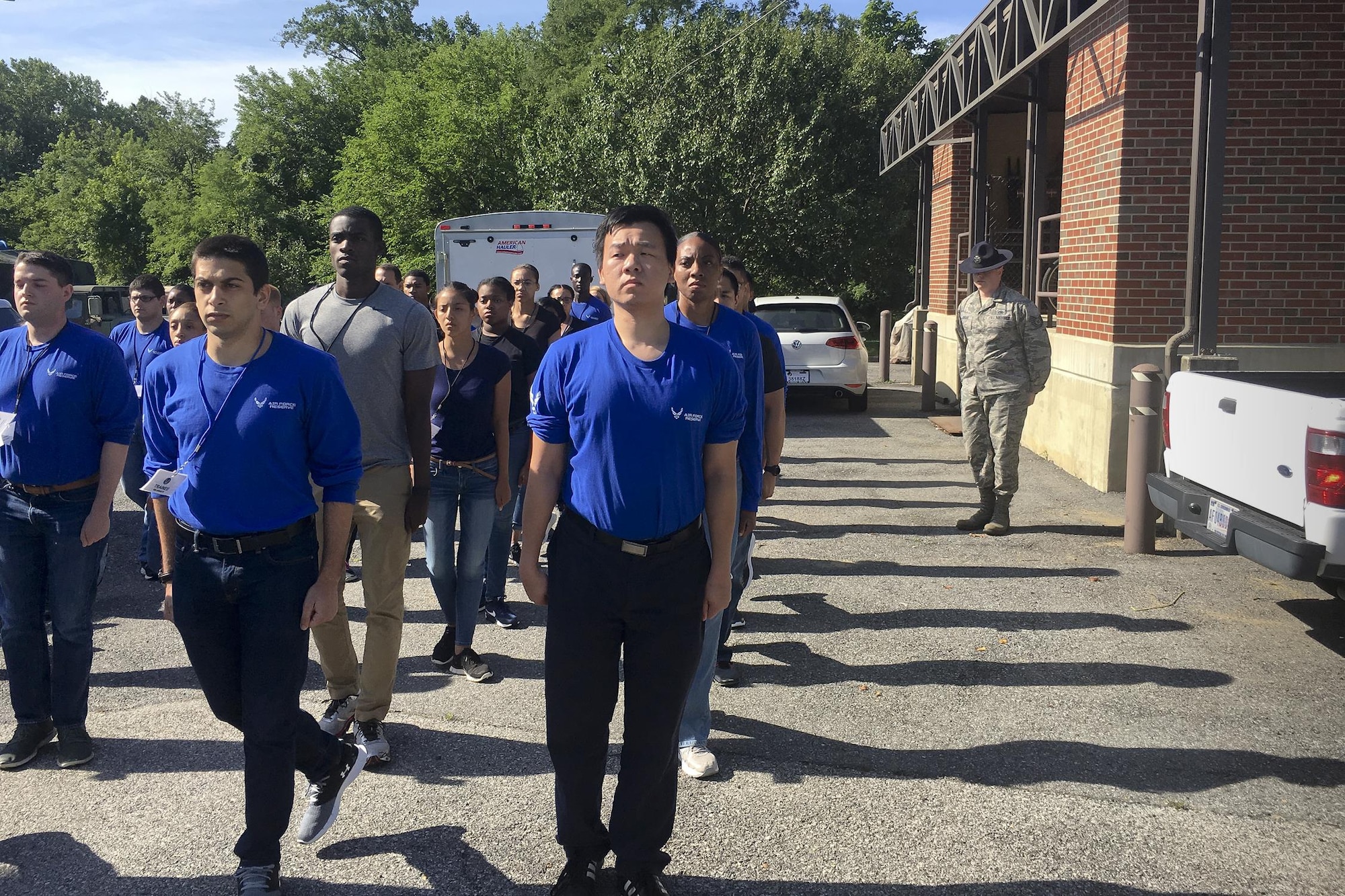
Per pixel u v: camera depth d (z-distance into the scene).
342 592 4.11
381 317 3.92
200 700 4.65
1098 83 9.19
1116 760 3.94
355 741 3.99
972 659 5.04
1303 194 8.77
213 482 2.93
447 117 32.50
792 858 3.28
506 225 12.36
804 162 25.42
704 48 25.47
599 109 25.09
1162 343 8.72
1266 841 3.36
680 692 2.91
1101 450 8.95
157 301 6.65
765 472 4.39
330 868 3.24
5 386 3.86
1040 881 3.13
